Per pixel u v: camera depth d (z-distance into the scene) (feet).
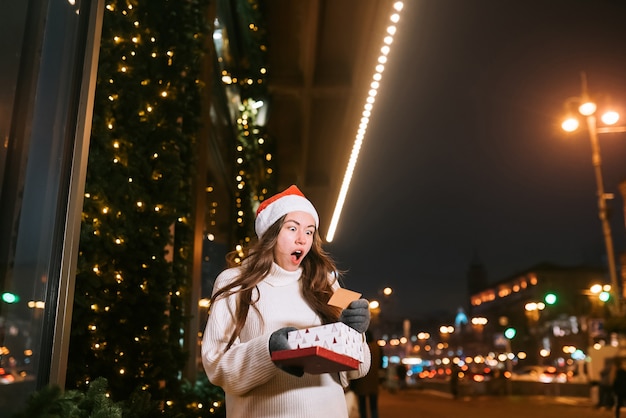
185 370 24.63
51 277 10.14
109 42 15.02
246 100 49.80
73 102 10.94
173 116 19.12
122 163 15.69
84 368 13.30
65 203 10.56
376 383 30.81
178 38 20.33
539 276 301.22
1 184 9.05
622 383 44.37
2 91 9.09
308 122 61.87
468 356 339.77
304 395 7.93
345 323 7.77
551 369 160.66
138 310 15.79
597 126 69.31
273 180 60.44
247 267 8.76
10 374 8.94
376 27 43.96
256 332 8.33
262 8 47.98
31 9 9.86
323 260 9.20
